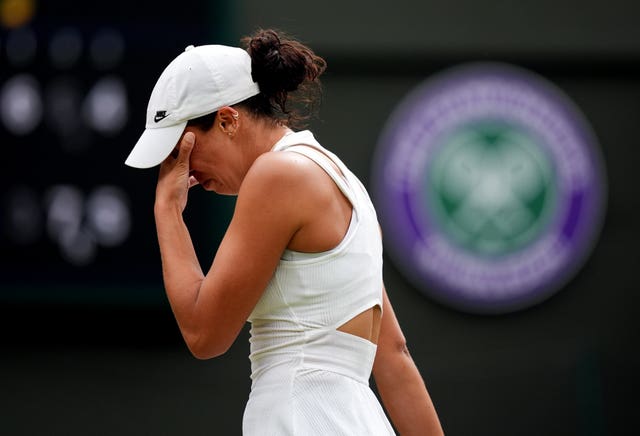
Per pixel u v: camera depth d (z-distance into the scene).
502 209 19.28
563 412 19.02
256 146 7.83
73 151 18.84
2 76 18.88
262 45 7.78
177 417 18.84
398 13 19.47
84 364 19.09
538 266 19.34
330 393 7.47
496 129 19.33
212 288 7.41
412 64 19.45
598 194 19.42
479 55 19.53
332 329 7.54
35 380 19.09
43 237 18.97
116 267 18.91
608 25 19.69
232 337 7.54
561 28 19.66
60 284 18.97
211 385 18.88
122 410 18.94
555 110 19.38
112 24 18.70
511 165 19.31
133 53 18.69
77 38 18.78
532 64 19.64
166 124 7.71
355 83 19.41
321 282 7.50
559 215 19.38
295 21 19.34
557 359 19.25
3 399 19.00
